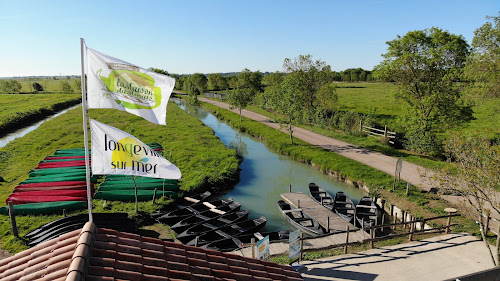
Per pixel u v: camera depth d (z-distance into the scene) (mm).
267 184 25781
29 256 6145
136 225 17609
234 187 25109
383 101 68312
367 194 23188
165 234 16953
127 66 8977
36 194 19141
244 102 53562
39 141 35750
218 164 28344
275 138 38312
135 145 10250
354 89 96875
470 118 30219
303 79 45000
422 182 22656
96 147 9875
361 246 15031
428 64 29156
